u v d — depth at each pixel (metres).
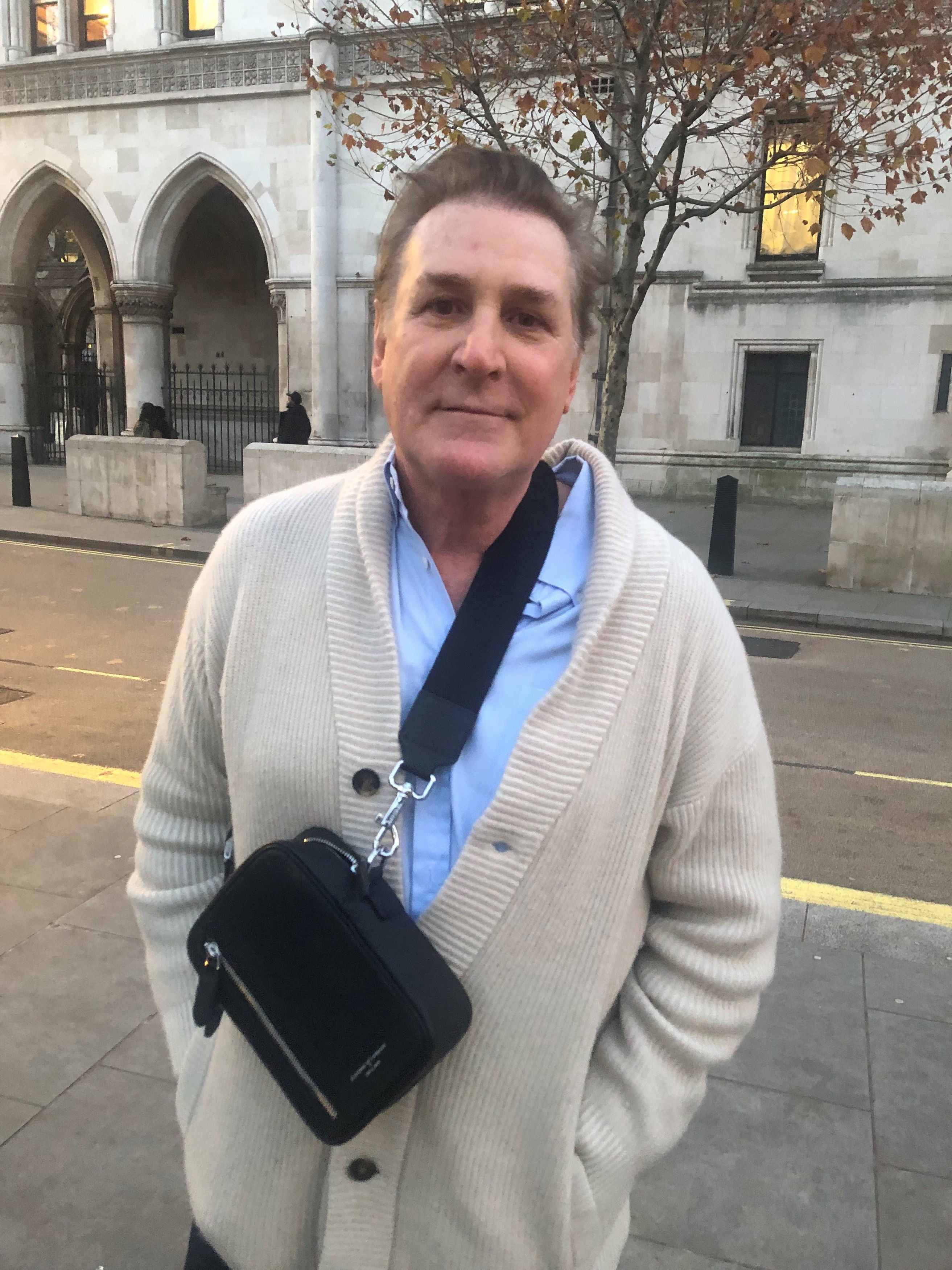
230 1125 1.22
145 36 21.02
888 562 10.92
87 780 4.73
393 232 1.22
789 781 5.50
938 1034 3.00
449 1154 1.14
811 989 3.22
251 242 24.91
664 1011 1.22
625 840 1.13
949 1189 2.40
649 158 14.93
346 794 1.11
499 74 11.18
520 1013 1.11
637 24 9.72
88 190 21.89
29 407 24.19
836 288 17.91
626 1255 2.19
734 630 1.25
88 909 3.52
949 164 16.67
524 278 1.11
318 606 1.18
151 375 22.31
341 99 11.62
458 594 1.22
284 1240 1.21
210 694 1.30
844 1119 2.63
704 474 19.03
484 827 1.08
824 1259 2.20
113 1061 2.75
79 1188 2.33
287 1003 1.05
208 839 1.40
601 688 1.12
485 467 1.12
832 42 9.69
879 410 18.06
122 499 14.35
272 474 14.05
